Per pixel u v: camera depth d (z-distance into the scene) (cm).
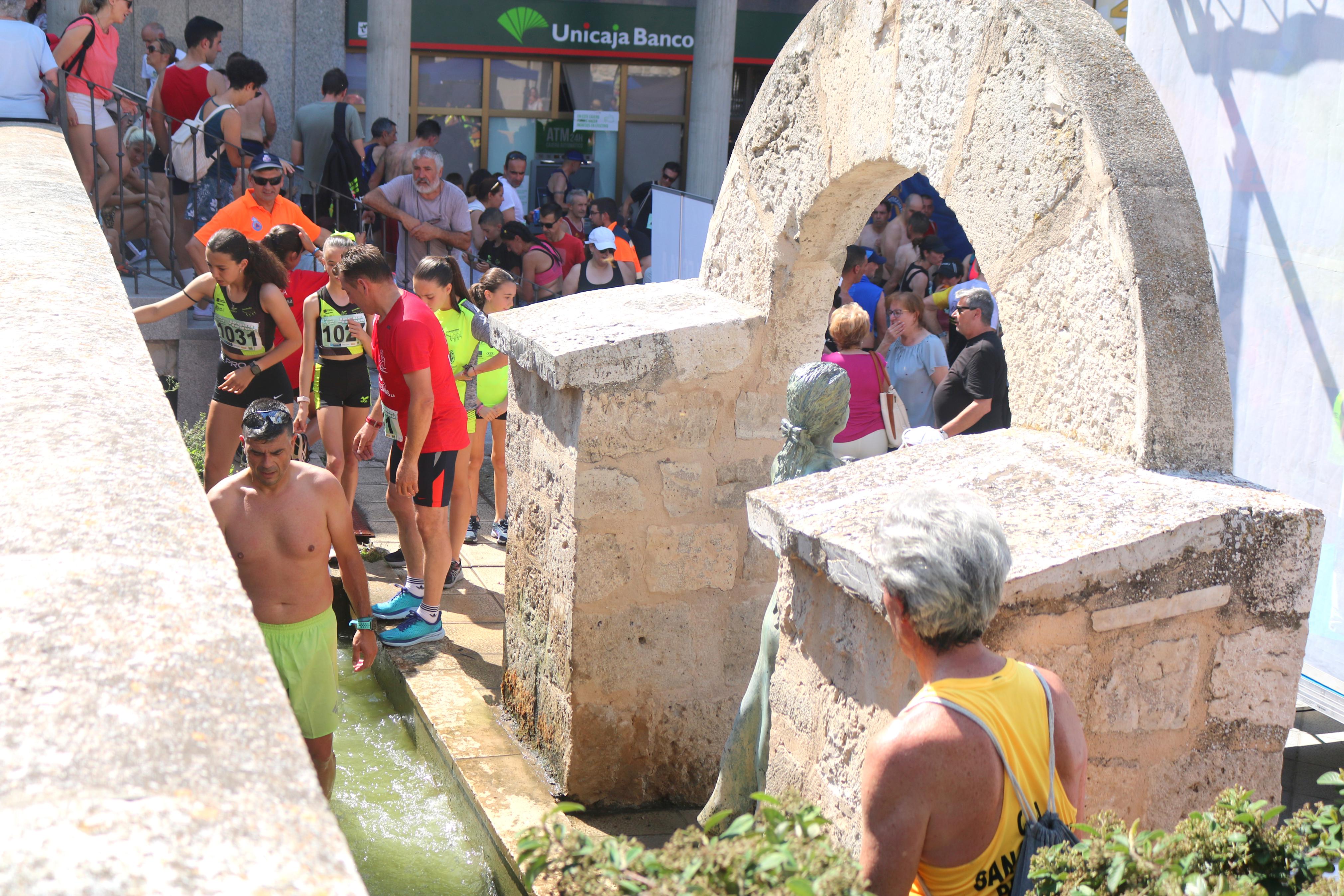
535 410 444
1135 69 260
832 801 254
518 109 1332
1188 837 170
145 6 1124
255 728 116
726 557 427
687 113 1378
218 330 629
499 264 912
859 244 970
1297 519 220
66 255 390
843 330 531
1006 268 280
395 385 509
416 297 512
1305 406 391
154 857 95
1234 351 420
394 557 629
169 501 182
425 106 1303
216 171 827
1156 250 238
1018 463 253
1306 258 387
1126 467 239
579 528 405
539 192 1354
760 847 137
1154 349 235
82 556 156
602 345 392
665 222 781
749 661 440
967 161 290
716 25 1169
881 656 234
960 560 179
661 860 140
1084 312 254
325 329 611
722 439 417
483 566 646
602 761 425
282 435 385
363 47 1199
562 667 423
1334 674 386
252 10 1155
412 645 539
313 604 405
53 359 267
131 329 306
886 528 190
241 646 133
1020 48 269
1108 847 162
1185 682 223
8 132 695
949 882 180
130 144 856
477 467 658
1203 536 216
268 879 94
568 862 144
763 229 407
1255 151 404
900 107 318
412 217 855
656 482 412
